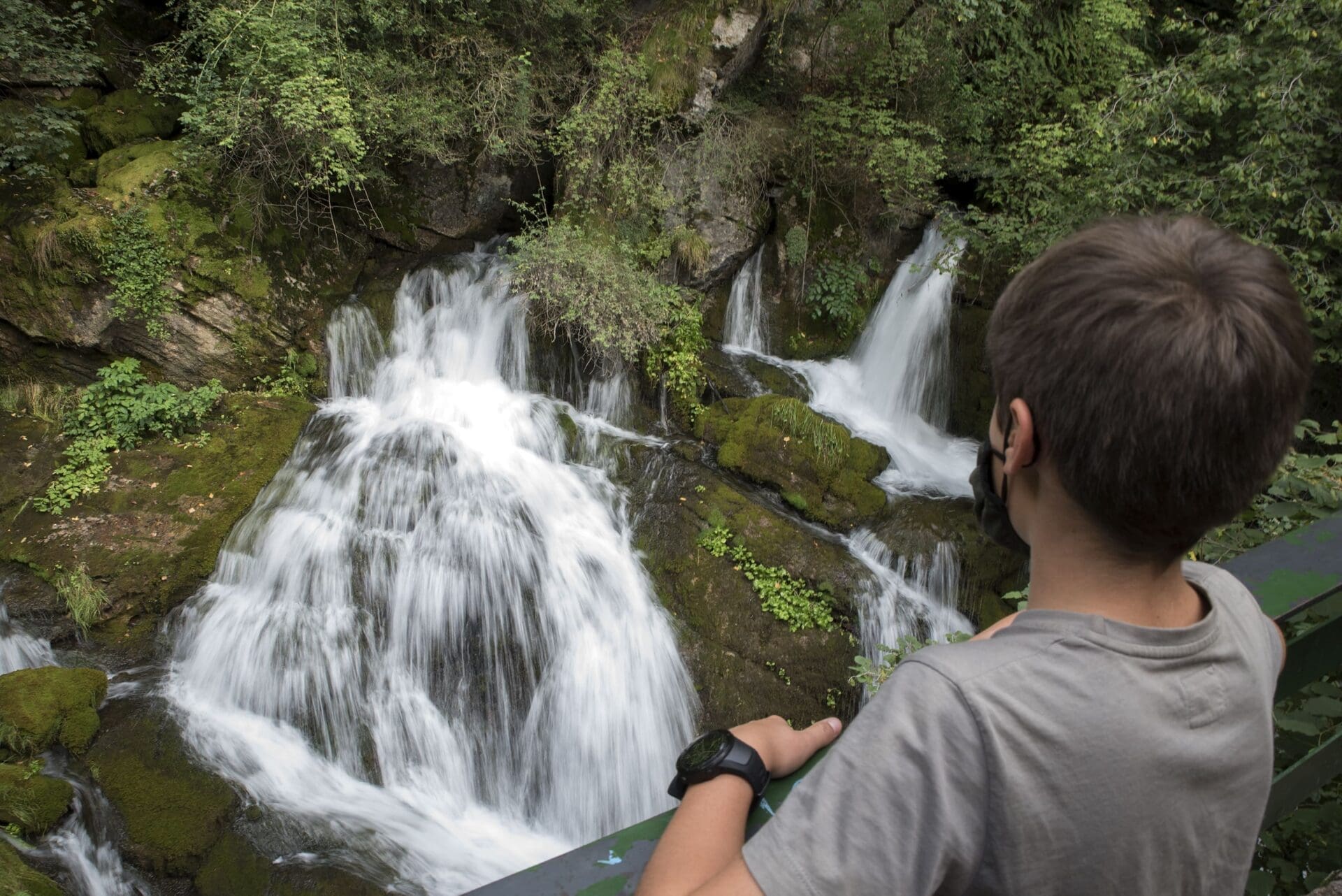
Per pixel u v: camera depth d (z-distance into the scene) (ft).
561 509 26.20
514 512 25.43
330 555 23.67
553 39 31.40
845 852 2.49
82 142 28.99
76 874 17.04
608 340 29.14
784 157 34.09
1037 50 38.19
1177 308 2.50
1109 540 2.75
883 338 34.27
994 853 2.55
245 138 27.68
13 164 27.20
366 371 29.86
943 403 33.32
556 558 24.89
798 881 2.46
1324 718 6.06
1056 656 2.69
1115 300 2.56
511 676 23.40
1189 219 2.79
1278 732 6.09
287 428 26.71
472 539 24.49
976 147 35.81
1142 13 38.34
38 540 22.76
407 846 19.38
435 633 23.36
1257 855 6.79
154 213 26.66
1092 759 2.57
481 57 30.40
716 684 24.06
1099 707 2.61
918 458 30.83
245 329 27.78
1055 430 2.70
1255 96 25.07
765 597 24.90
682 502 26.76
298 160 28.68
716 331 33.68
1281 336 2.55
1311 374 2.69
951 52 34.32
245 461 25.45
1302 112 24.68
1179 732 2.68
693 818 2.87
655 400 30.55
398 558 23.90
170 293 26.78
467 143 31.63
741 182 33.01
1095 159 28.60
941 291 33.24
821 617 24.58
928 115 35.14
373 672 22.58
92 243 25.90
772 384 32.07
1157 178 27.45
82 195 26.94
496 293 30.63
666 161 31.81
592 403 30.50
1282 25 25.02
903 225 35.14
